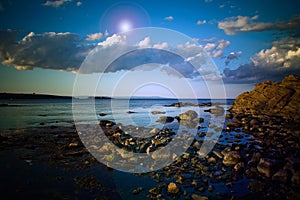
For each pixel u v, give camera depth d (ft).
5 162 26.22
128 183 20.44
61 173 22.80
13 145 34.88
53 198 17.31
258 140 36.42
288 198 16.78
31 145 34.86
